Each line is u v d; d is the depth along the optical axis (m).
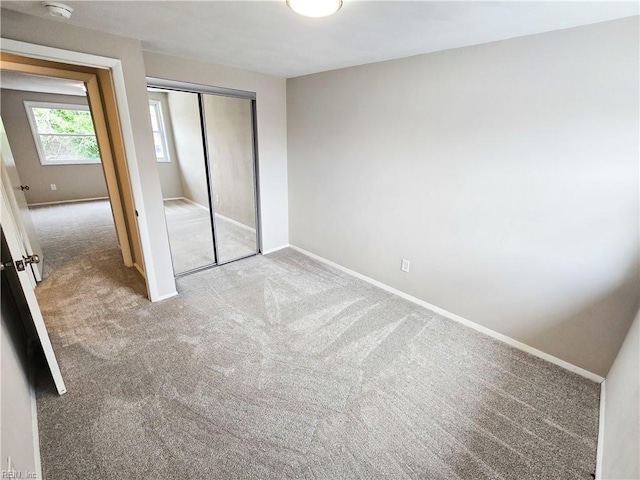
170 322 2.44
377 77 2.57
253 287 3.05
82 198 6.72
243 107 3.25
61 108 6.14
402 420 1.64
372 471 1.39
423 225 2.58
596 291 1.82
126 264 3.39
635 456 1.08
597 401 1.78
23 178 6.02
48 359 1.63
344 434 1.56
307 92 3.21
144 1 1.46
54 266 3.39
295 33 1.88
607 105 1.60
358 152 2.91
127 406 1.67
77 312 2.54
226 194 3.56
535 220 1.97
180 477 1.34
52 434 1.50
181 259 3.58
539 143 1.85
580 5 1.36
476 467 1.42
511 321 2.22
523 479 1.38
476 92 2.04
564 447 1.51
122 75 2.09
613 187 1.66
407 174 2.58
